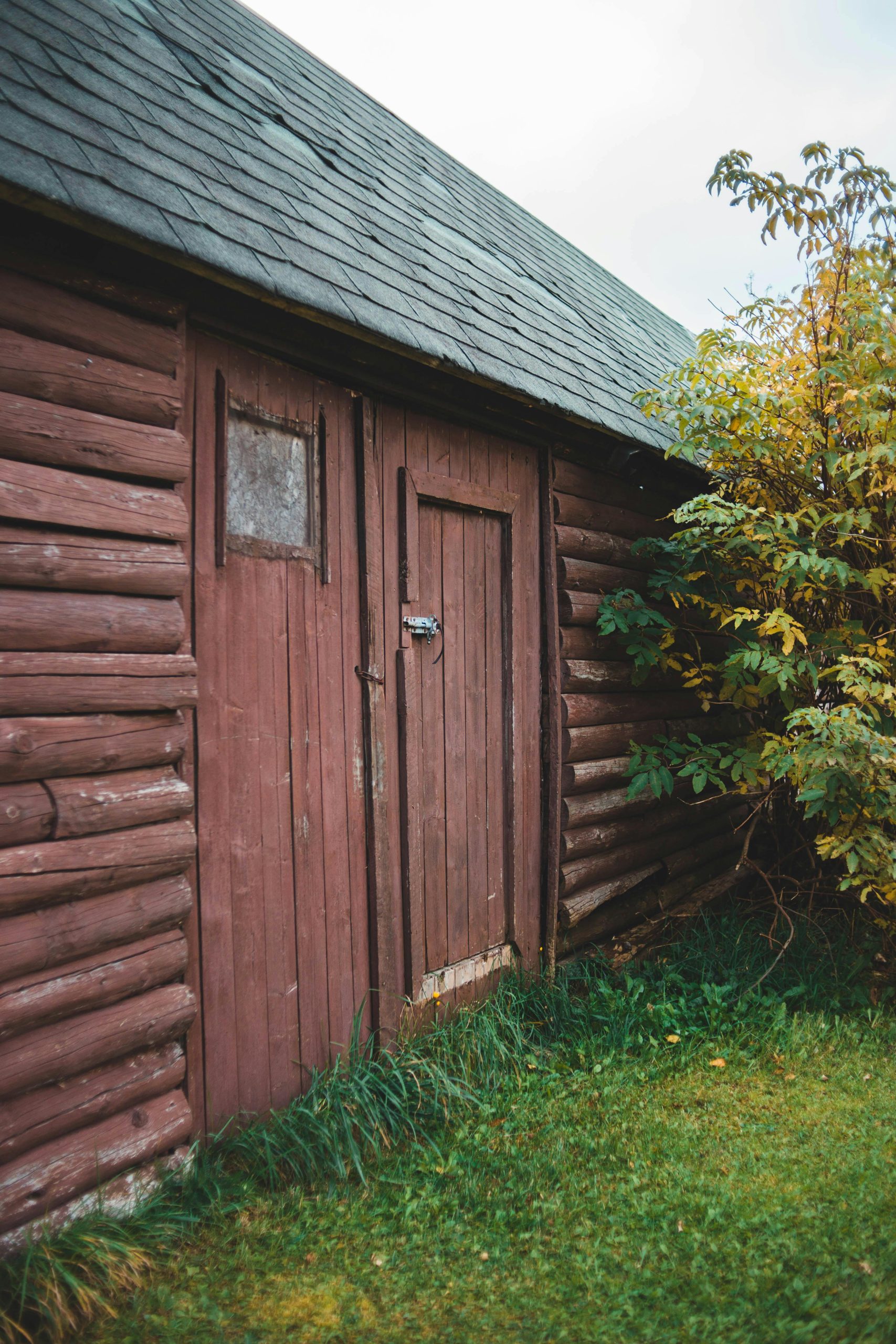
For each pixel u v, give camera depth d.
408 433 3.57
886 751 3.44
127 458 2.41
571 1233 2.46
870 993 4.12
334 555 3.21
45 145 2.17
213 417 2.78
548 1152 2.86
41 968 2.14
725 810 5.77
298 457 3.12
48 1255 2.06
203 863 2.69
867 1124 3.02
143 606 2.44
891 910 4.48
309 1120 2.80
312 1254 2.34
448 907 3.72
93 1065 2.27
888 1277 2.16
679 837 5.23
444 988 3.62
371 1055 3.22
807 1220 2.45
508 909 4.09
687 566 4.62
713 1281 2.22
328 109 4.56
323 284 2.87
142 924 2.38
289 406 3.06
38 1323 1.98
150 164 2.54
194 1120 2.65
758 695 4.64
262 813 2.89
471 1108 3.11
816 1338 1.96
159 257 2.34
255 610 2.89
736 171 4.18
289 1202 2.55
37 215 2.16
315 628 3.12
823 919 4.90
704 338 4.50
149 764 2.46
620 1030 3.71
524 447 4.27
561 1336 2.04
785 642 4.01
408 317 3.24
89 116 2.47
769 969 4.12
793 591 4.60
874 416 3.90
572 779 4.31
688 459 4.46
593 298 6.42
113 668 2.34
